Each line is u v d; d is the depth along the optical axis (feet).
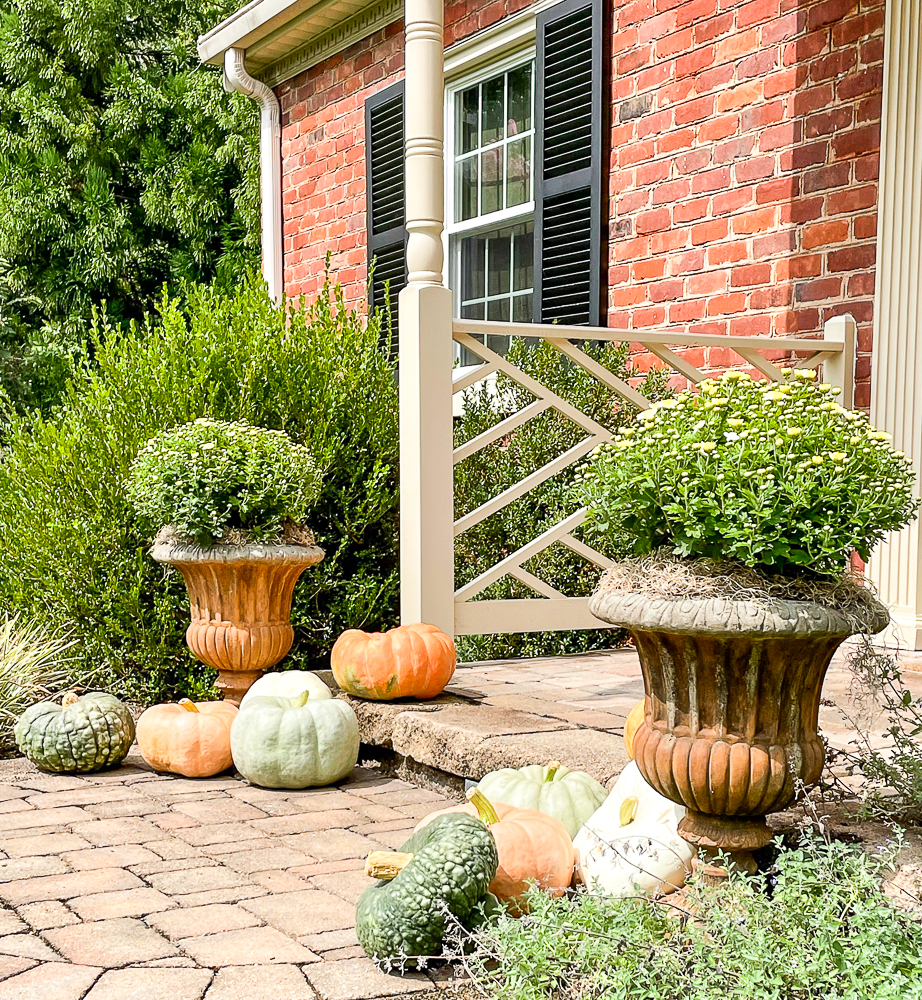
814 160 18.12
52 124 61.05
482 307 26.50
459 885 7.94
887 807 8.93
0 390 21.06
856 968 6.59
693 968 7.17
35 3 61.05
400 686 13.92
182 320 18.97
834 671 15.19
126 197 63.93
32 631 17.72
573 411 16.79
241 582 14.40
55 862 10.24
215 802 12.64
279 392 18.22
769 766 7.75
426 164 15.35
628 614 7.88
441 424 15.48
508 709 13.66
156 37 65.62
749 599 7.58
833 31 17.75
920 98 16.26
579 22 22.65
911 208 16.43
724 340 16.83
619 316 22.27
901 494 7.92
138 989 7.30
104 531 17.25
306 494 15.10
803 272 18.35
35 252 61.46
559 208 23.43
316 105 32.30
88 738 13.91
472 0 25.88
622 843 8.93
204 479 14.05
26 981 7.43
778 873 8.43
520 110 25.14
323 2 28.76
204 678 17.07
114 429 17.81
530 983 7.21
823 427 7.93
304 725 13.15
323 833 11.32
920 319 16.42
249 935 8.37
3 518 19.04
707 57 20.11
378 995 7.39
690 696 7.94
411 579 15.60
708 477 7.75
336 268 31.89
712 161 20.06
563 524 16.81
